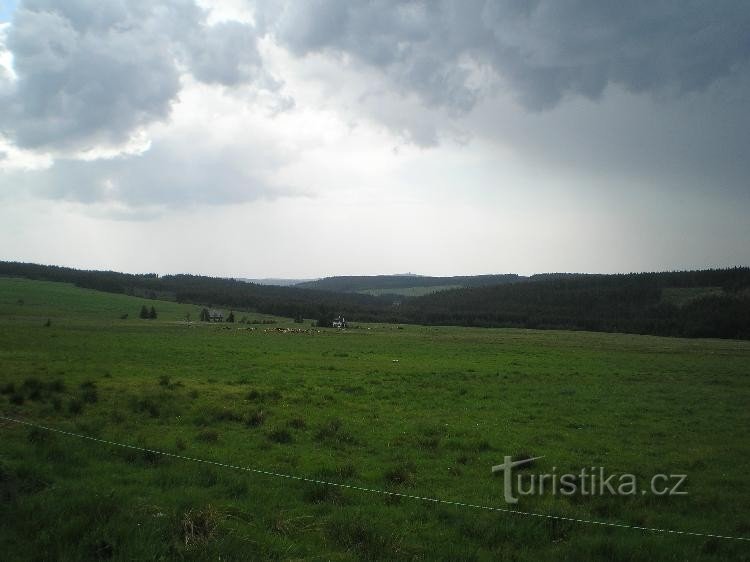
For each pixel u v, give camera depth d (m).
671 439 17.58
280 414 19.09
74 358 34.25
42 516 7.69
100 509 7.98
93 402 19.02
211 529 7.94
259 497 10.07
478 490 11.59
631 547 8.42
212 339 60.91
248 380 27.56
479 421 19.62
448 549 8.16
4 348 39.81
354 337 77.44
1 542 7.03
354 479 11.76
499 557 8.01
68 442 12.89
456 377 32.47
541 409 22.39
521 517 9.66
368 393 25.22
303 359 40.69
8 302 125.19
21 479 9.42
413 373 33.47
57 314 112.56
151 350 42.59
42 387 20.39
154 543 7.14
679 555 8.48
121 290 183.00
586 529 9.40
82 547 6.94
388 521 9.19
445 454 14.64
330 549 7.92
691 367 42.56
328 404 21.80
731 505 11.33
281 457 13.39
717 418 21.45
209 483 10.78
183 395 21.23
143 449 12.54
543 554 8.22
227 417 17.91
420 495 10.90
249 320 132.88
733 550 8.88
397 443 15.54
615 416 21.33
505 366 40.03
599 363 44.34
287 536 8.25
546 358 48.31
